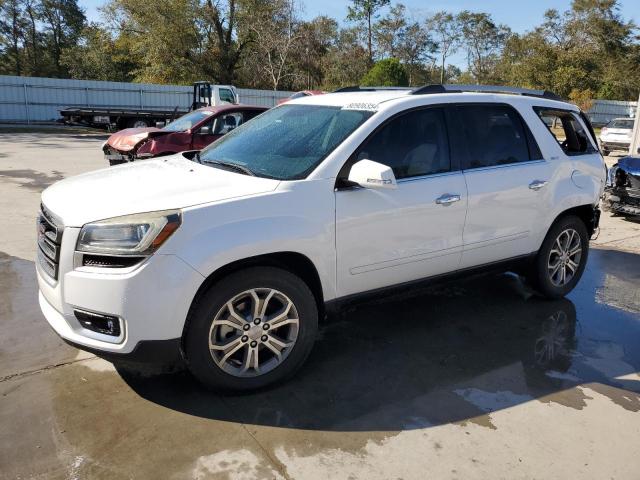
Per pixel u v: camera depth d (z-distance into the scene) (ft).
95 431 9.48
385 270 12.25
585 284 18.54
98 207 9.95
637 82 177.78
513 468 8.99
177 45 122.83
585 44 181.78
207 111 34.19
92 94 95.30
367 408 10.54
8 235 21.39
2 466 8.52
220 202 10.03
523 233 14.83
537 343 13.75
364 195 11.54
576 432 10.05
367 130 11.89
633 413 10.77
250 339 10.59
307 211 10.80
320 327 14.24
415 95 13.12
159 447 9.13
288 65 134.31
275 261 10.73
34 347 12.44
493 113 14.38
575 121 16.57
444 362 12.55
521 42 180.55
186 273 9.53
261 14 126.11
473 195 13.35
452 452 9.33
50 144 60.49
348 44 192.13
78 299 9.59
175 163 13.01
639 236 25.93
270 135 13.20
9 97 89.35
